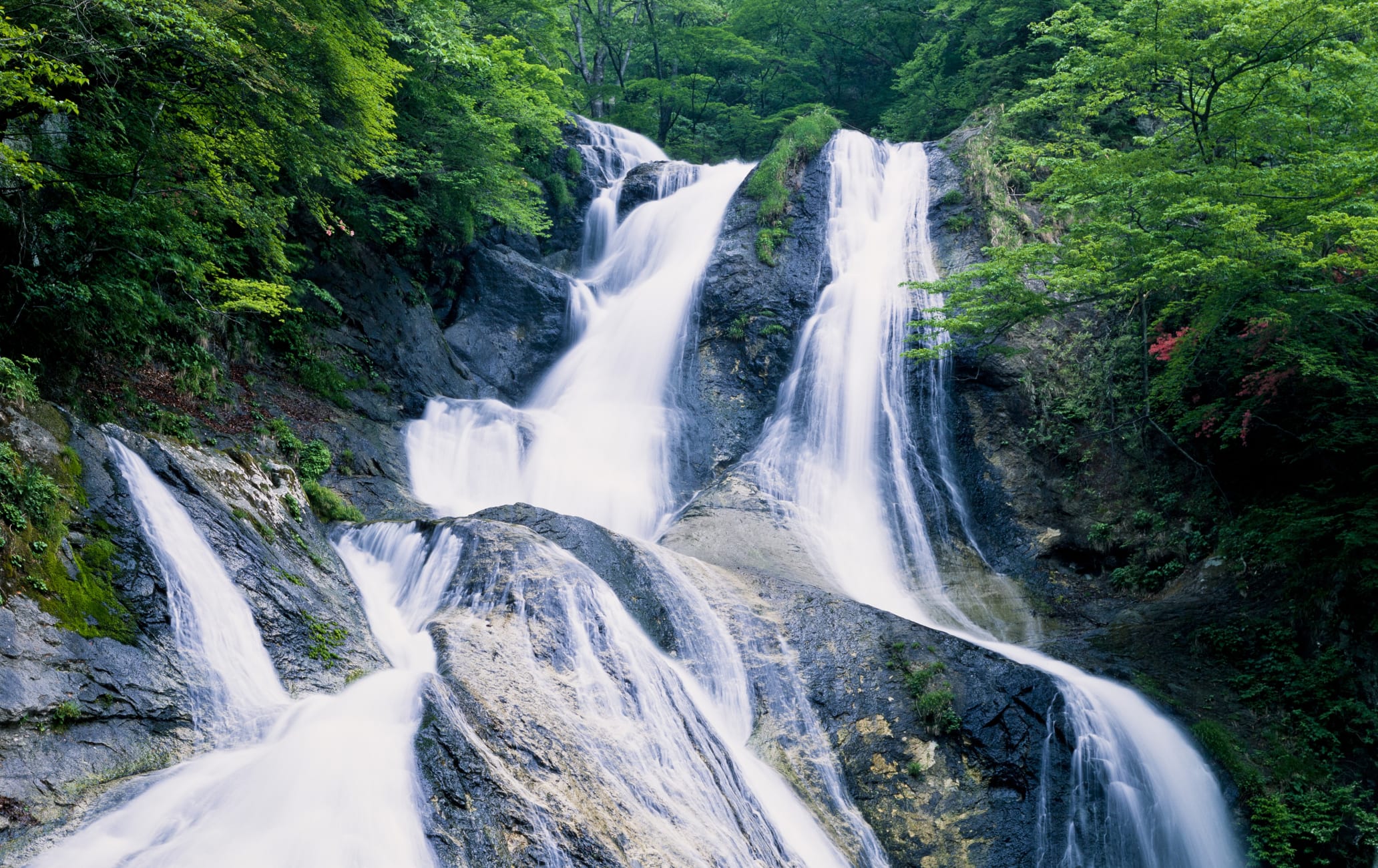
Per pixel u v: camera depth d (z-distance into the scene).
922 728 11.84
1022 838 10.94
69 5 9.54
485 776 7.71
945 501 18.77
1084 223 16.88
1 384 8.50
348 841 6.72
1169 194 14.25
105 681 7.41
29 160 9.45
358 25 14.68
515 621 10.69
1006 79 30.08
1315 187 13.20
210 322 14.95
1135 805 11.41
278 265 15.57
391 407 18.48
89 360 11.93
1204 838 11.51
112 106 11.37
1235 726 12.82
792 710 12.11
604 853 7.82
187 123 12.40
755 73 43.38
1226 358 15.93
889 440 19.89
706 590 13.72
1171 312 16.84
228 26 11.28
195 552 9.23
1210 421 16.14
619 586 12.62
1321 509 14.34
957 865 10.70
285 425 15.05
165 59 11.35
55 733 6.82
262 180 13.87
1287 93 14.59
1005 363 19.81
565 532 13.16
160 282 13.71
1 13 8.43
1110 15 27.27
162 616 8.31
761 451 19.98
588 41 42.09
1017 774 11.41
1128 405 18.53
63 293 10.88
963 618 15.94
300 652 9.31
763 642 12.98
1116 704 12.44
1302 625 13.87
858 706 12.13
